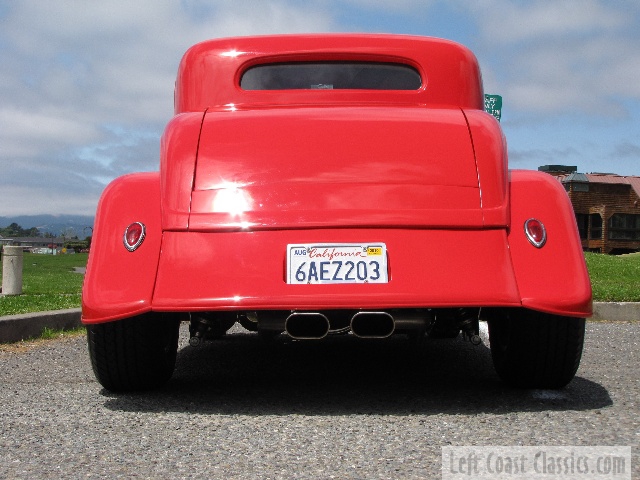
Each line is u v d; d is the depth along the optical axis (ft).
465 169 11.78
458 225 11.32
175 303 10.87
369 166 11.70
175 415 11.00
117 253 11.43
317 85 13.78
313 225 11.17
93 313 11.03
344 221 11.18
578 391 12.66
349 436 9.67
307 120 12.28
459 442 9.32
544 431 9.81
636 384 13.37
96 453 8.98
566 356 12.02
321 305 10.73
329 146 11.89
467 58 14.26
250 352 18.04
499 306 10.82
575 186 150.10
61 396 12.48
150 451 9.05
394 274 10.93
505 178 11.86
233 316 13.82
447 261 11.06
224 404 11.77
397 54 13.83
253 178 11.65
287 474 8.07
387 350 18.19
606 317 27.53
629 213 147.64
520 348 12.06
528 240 11.35
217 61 13.89
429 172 11.69
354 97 13.69
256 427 10.21
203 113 12.87
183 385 13.50
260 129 12.19
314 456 8.76
